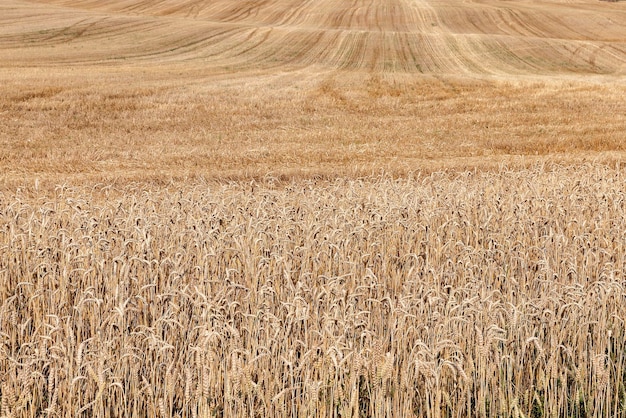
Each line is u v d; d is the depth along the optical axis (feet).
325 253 28.09
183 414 18.72
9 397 18.47
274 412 19.60
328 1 247.29
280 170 60.64
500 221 36.35
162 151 70.85
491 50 174.09
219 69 139.23
